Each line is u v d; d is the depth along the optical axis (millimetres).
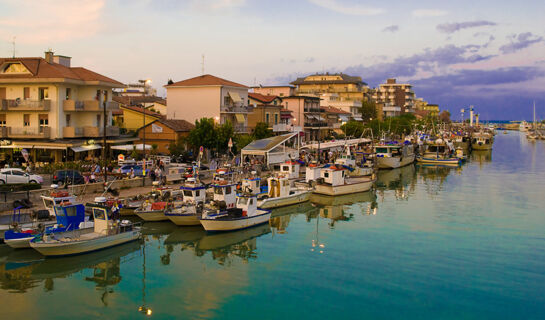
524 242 35719
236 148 72562
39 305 24828
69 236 32094
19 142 57031
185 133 74500
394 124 125812
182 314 23922
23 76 59000
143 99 107625
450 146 102750
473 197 54719
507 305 25078
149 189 47219
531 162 96312
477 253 33031
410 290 26750
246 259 31750
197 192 40125
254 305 24875
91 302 25234
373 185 60125
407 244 35062
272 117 98875
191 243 35156
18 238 30859
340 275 28859
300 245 34875
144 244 34719
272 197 47344
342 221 42344
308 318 23484
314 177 54781
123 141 67000
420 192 58531
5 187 38688
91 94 63688
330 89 169250
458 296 26031
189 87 84312
